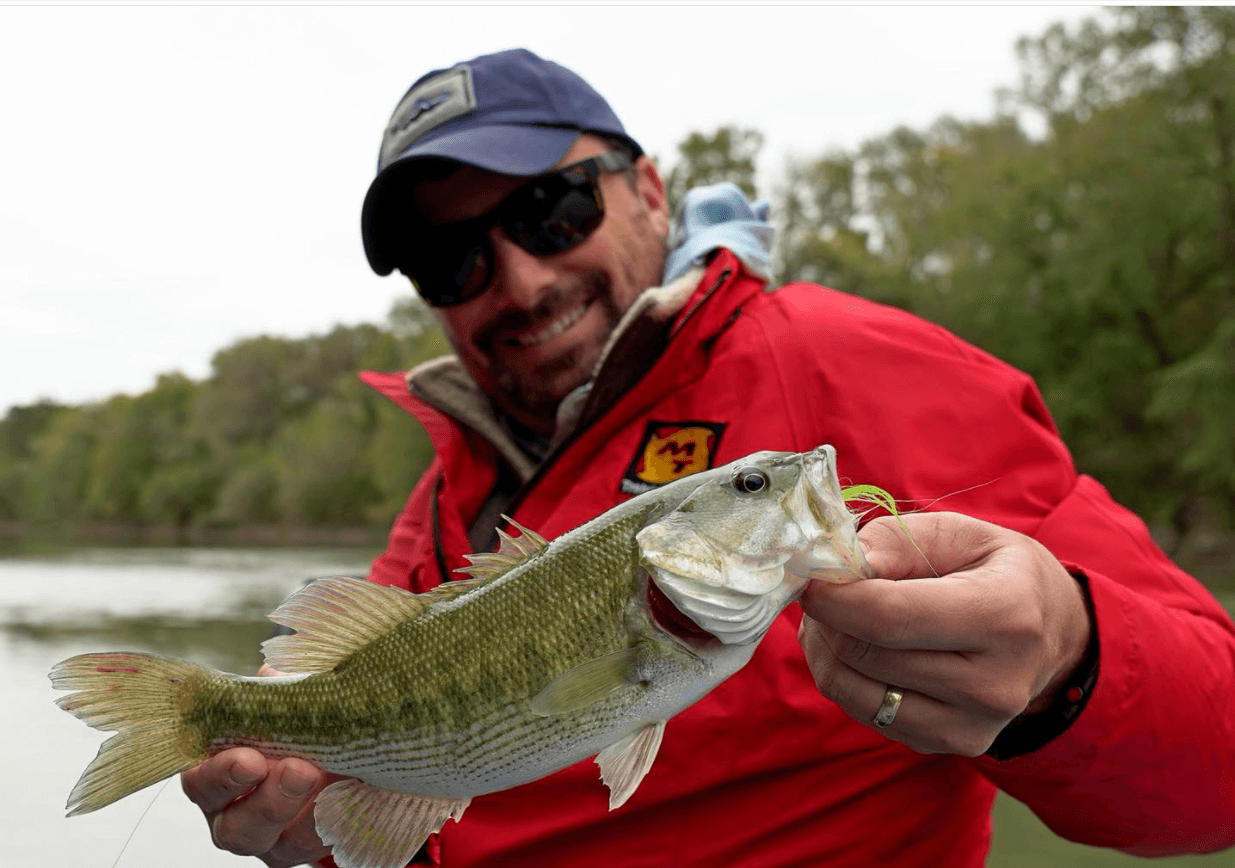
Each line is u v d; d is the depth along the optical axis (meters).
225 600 4.53
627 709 0.42
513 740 0.43
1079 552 0.53
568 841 0.56
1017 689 0.37
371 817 0.45
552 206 0.72
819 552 0.38
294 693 0.46
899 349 0.59
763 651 0.54
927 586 0.37
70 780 1.36
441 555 0.74
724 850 0.54
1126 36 6.27
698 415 0.62
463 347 0.76
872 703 0.39
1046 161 6.62
